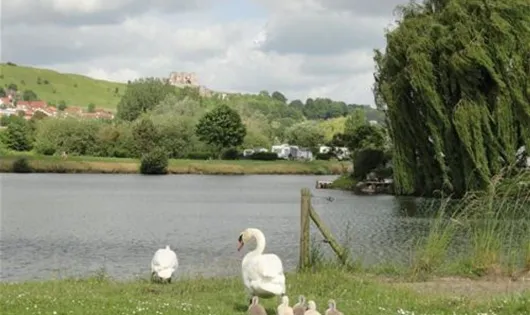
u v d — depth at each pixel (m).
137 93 197.88
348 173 105.06
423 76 64.44
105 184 105.88
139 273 28.84
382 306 17.66
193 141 156.62
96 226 49.78
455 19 64.69
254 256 17.41
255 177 135.75
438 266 23.38
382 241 39.81
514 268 23.27
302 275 22.11
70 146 147.50
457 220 24.28
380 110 73.81
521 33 60.75
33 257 33.97
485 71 62.38
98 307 15.41
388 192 90.44
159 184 108.00
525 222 24.02
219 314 15.46
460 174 65.12
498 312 16.86
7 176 123.44
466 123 61.09
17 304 15.51
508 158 60.56
